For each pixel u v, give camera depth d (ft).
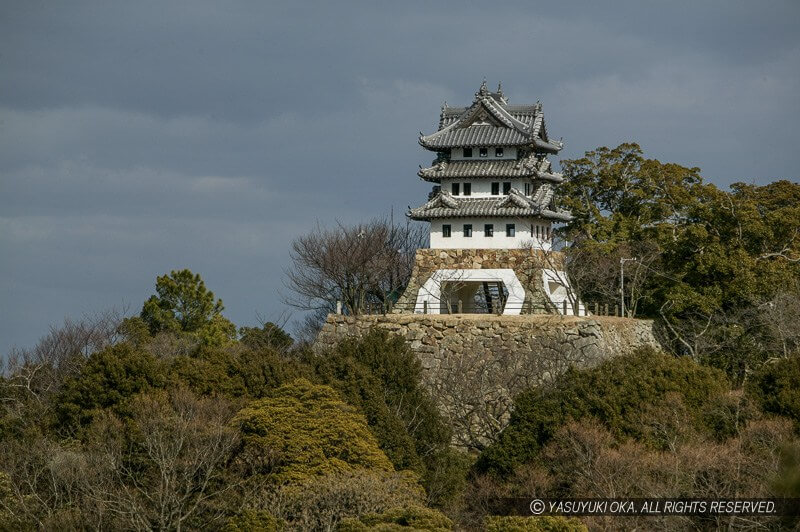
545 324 217.77
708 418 176.55
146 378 181.78
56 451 160.86
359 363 188.65
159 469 152.76
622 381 179.63
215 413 169.37
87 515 145.48
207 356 193.06
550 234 256.11
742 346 234.17
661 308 249.14
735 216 248.52
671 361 186.19
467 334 221.05
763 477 146.51
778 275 238.89
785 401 176.76
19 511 149.89
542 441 174.40
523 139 242.58
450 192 245.65
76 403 179.11
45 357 230.07
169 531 142.82
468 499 166.81
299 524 145.07
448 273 239.09
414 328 224.33
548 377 209.97
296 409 167.94
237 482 152.76
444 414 207.82
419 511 143.74
